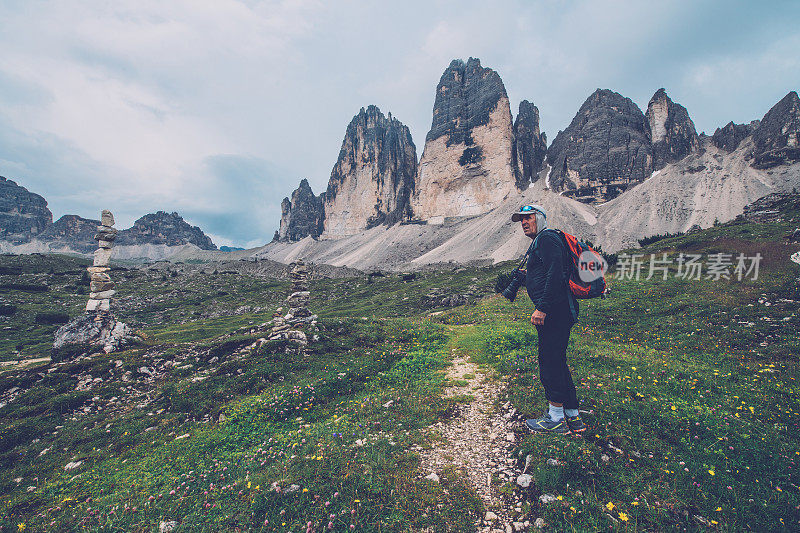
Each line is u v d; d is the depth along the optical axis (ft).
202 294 326.24
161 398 41.14
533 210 19.08
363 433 23.59
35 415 39.88
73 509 19.74
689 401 24.53
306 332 55.93
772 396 25.30
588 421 20.27
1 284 288.30
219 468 21.90
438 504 15.65
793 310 52.34
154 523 16.60
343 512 14.96
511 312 86.84
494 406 26.32
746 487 15.20
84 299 275.59
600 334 58.29
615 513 14.02
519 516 14.64
